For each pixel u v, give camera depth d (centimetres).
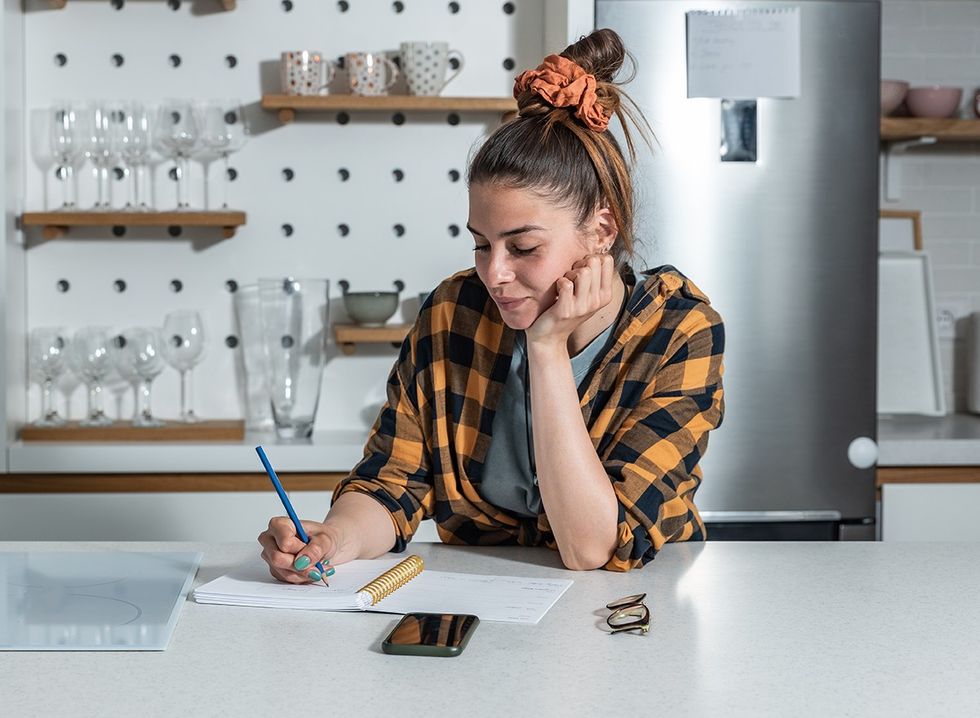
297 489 275
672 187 274
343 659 104
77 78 297
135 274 301
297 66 283
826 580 133
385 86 289
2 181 280
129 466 271
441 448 159
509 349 156
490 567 141
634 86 273
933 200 349
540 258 139
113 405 302
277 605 121
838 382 279
